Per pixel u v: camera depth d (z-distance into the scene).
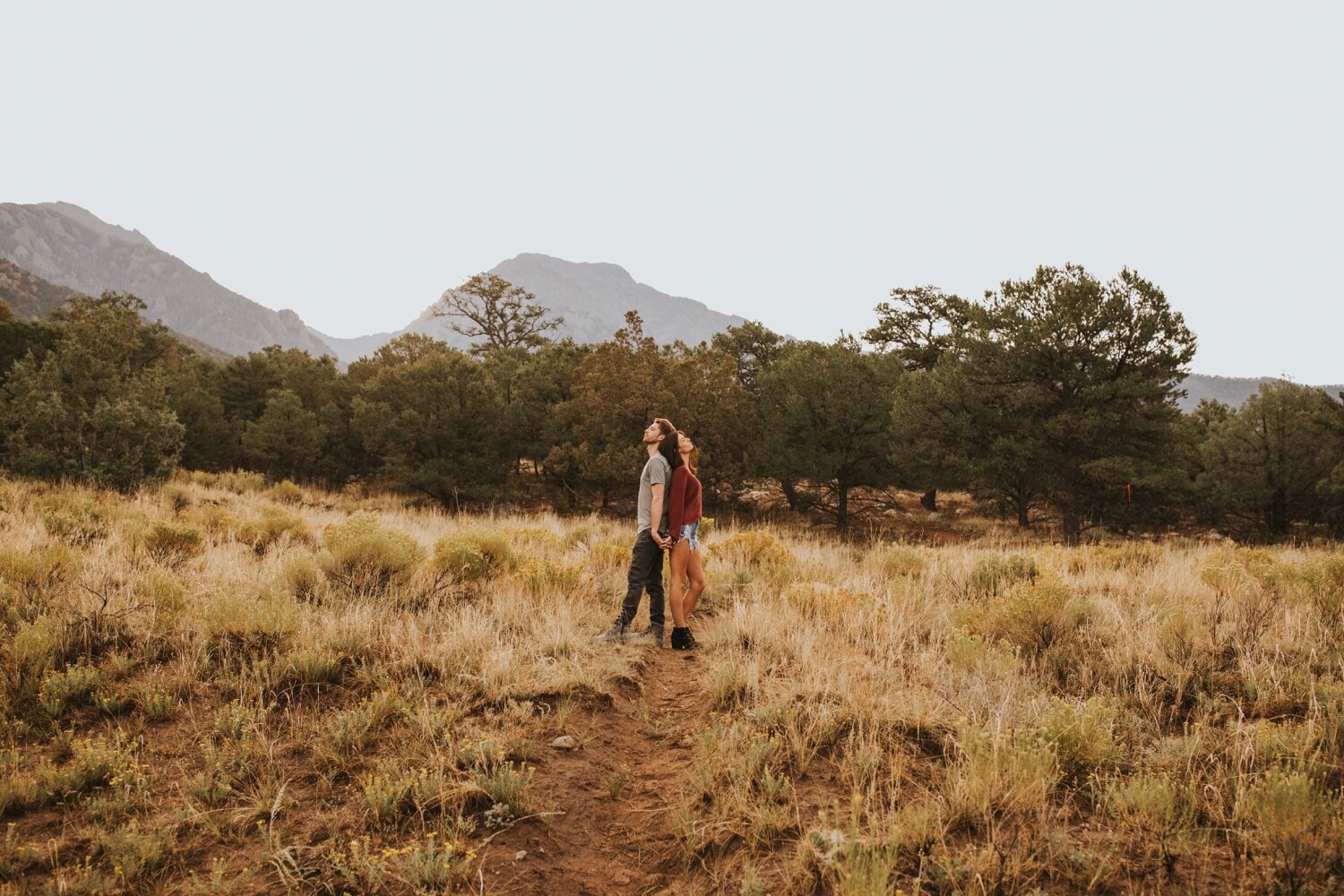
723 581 7.33
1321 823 2.50
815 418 27.92
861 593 6.02
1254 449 25.81
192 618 4.79
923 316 36.91
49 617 4.45
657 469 5.12
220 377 34.53
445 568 6.49
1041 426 22.08
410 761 3.29
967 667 4.39
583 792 3.21
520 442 29.30
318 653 4.20
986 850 2.53
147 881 2.56
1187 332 20.77
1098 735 3.23
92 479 13.44
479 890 2.55
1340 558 5.97
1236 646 4.43
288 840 2.79
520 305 61.81
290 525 9.38
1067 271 22.22
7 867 2.54
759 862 2.65
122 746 3.40
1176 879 2.42
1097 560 9.30
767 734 3.56
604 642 5.04
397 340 38.53
